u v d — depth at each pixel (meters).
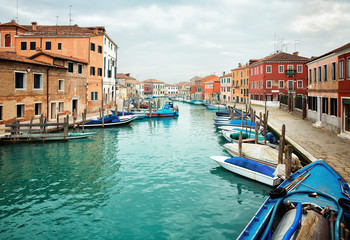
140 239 7.20
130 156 15.80
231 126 23.25
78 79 29.44
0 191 10.34
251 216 8.47
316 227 5.24
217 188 10.77
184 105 72.94
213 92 77.50
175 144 19.42
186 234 7.45
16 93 20.20
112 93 41.88
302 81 44.12
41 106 23.20
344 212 6.33
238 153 13.52
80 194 10.14
